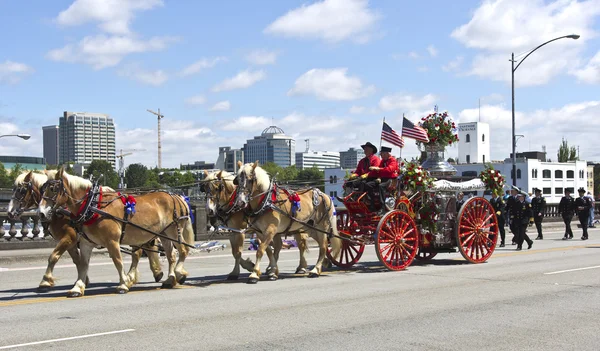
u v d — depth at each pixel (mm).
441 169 16203
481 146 95250
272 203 12414
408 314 8859
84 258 10789
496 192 15820
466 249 15445
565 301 9906
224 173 12562
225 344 7109
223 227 12438
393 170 14094
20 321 8406
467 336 7516
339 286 11703
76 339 7336
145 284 12305
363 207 14047
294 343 7160
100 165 137625
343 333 7668
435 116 16266
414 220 14672
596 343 7191
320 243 13688
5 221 22188
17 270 15062
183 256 12031
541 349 6918
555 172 91562
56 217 10773
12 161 164875
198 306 9547
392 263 14117
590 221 35594
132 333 7656
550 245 22328
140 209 11195
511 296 10391
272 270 13039
